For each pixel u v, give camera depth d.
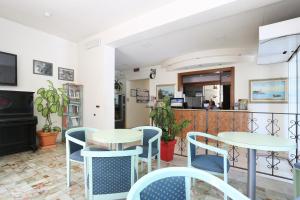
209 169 1.84
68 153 2.29
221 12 2.69
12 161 3.16
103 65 4.27
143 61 6.64
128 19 3.62
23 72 3.97
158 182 0.87
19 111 3.65
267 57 3.88
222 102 6.01
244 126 4.70
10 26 3.77
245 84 5.41
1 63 3.55
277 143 1.70
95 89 4.45
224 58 5.14
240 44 4.75
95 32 4.30
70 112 4.55
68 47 4.81
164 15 3.10
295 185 1.77
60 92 4.49
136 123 8.49
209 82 6.37
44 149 3.92
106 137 2.16
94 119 4.46
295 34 2.53
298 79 3.41
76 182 2.39
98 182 1.36
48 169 2.81
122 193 1.41
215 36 4.19
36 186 2.27
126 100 8.11
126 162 1.42
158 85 7.23
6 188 2.21
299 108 3.38
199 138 4.36
